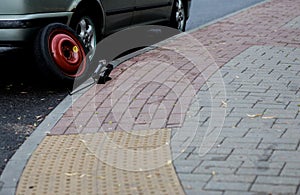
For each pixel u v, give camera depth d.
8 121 6.79
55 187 4.99
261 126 6.02
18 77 8.55
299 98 6.88
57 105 7.29
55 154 5.69
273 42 10.02
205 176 4.97
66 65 7.94
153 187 4.86
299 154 5.32
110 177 5.11
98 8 9.05
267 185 4.76
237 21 12.37
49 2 8.05
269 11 13.66
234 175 4.96
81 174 5.20
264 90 7.21
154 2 10.64
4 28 7.72
